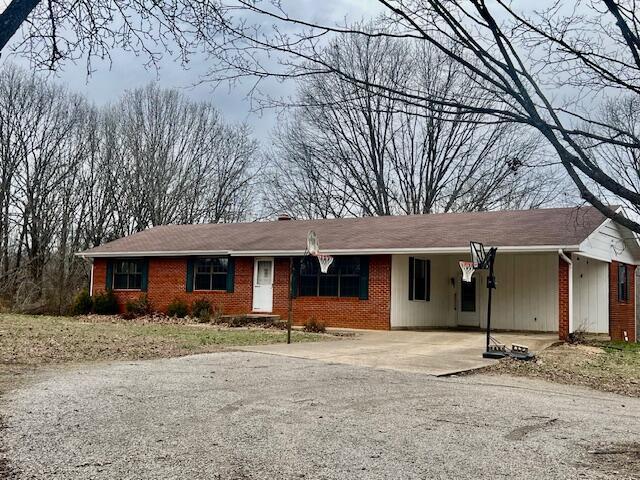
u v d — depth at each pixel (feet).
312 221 83.51
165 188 125.29
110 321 70.49
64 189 113.91
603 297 64.39
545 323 64.59
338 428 20.66
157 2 17.58
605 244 63.36
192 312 73.15
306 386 28.55
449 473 16.06
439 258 71.10
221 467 16.30
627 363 43.91
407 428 20.88
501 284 67.36
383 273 63.46
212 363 35.42
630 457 17.76
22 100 108.17
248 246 72.74
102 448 17.88
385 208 112.98
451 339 53.52
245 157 132.98
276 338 51.03
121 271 82.23
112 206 121.49
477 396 27.43
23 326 56.13
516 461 17.20
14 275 103.50
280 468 16.29
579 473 16.15
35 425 20.35
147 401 24.47
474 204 107.86
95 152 119.65
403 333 59.00
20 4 12.14
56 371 31.60
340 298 65.87
